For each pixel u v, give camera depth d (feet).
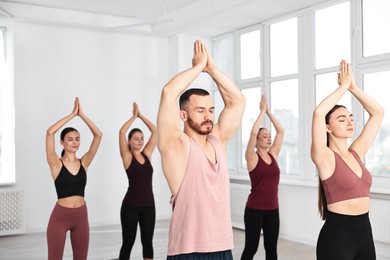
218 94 24.09
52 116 21.18
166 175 5.79
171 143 5.63
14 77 20.35
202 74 24.07
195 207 5.65
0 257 15.89
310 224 17.31
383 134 15.55
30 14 19.95
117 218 22.58
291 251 16.22
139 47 23.67
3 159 20.83
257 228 11.72
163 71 24.38
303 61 18.66
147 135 23.75
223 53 24.08
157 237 19.04
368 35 16.19
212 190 5.72
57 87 21.38
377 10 15.80
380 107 8.29
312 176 18.20
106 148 22.48
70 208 11.03
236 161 22.54
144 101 23.72
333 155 7.88
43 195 20.81
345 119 7.97
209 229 5.65
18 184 20.30
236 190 20.81
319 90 18.19
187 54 23.90
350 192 7.73
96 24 21.58
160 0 19.57
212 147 6.05
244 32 22.18
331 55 17.69
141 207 13.43
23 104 20.54
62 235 10.96
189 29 22.70
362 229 7.73
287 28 19.83
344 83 7.90
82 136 21.85
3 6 19.39
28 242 18.39
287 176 19.42
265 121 20.89
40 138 20.85
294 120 19.40
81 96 21.98
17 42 20.48
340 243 7.62
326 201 8.16
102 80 22.57
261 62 21.02
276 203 12.00
